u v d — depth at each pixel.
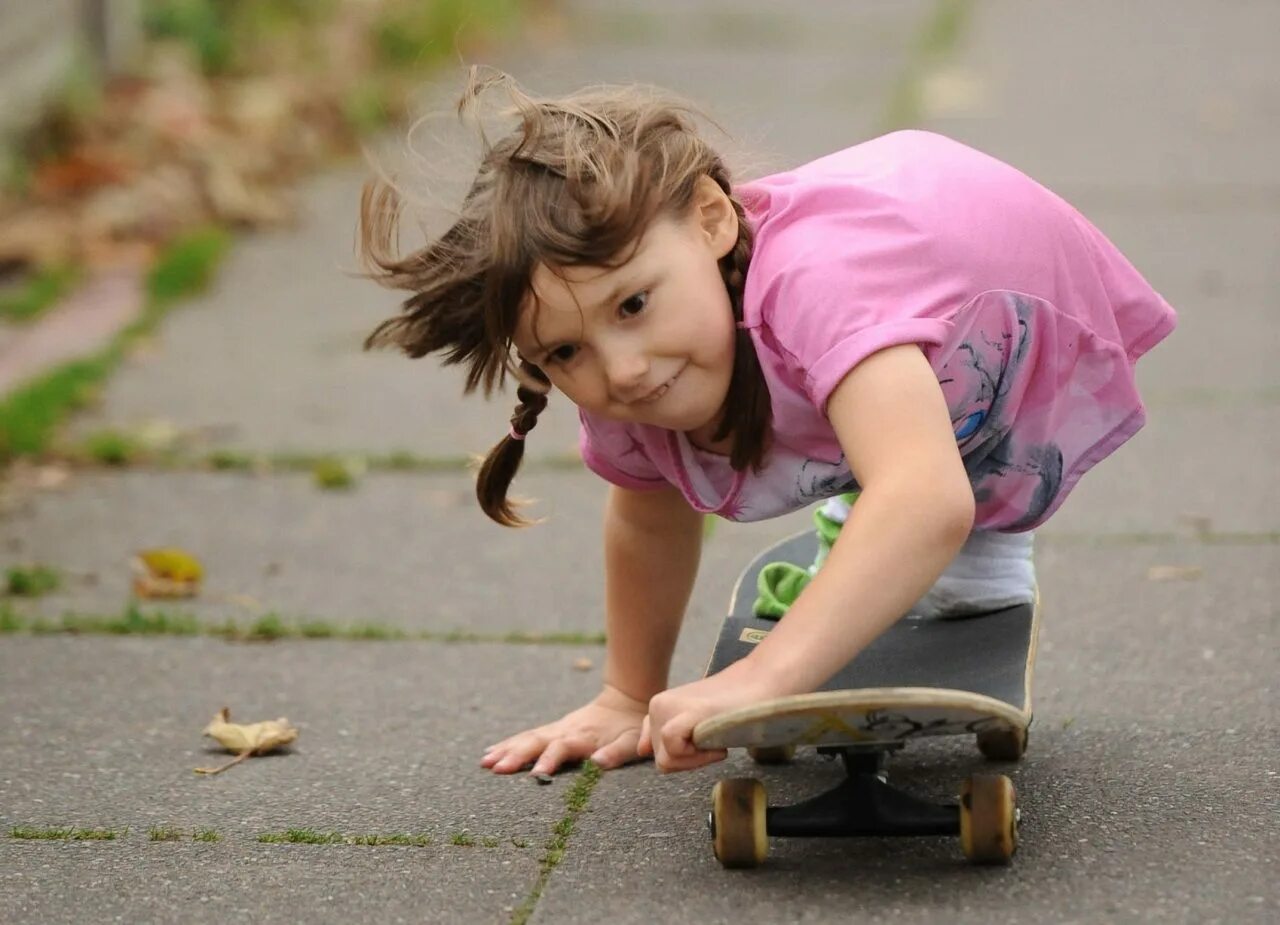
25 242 18.67
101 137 21.03
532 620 10.45
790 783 8.05
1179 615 9.95
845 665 7.02
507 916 6.75
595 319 6.52
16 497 12.91
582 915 6.71
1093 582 10.55
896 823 6.96
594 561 11.41
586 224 6.40
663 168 6.66
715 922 6.55
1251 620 9.80
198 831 7.71
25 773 8.46
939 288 6.82
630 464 7.75
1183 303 16.11
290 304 17.56
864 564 6.36
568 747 8.31
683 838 7.44
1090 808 7.50
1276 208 18.62
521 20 28.55
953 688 6.94
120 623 10.45
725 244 6.82
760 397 6.93
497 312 6.59
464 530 12.06
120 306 17.42
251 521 12.38
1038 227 7.20
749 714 6.11
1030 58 25.88
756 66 25.70
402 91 24.28
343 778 8.31
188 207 19.83
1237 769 7.86
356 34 25.86
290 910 6.88
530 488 12.87
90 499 12.88
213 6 25.47
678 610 8.39
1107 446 7.58
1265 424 13.30
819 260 6.75
